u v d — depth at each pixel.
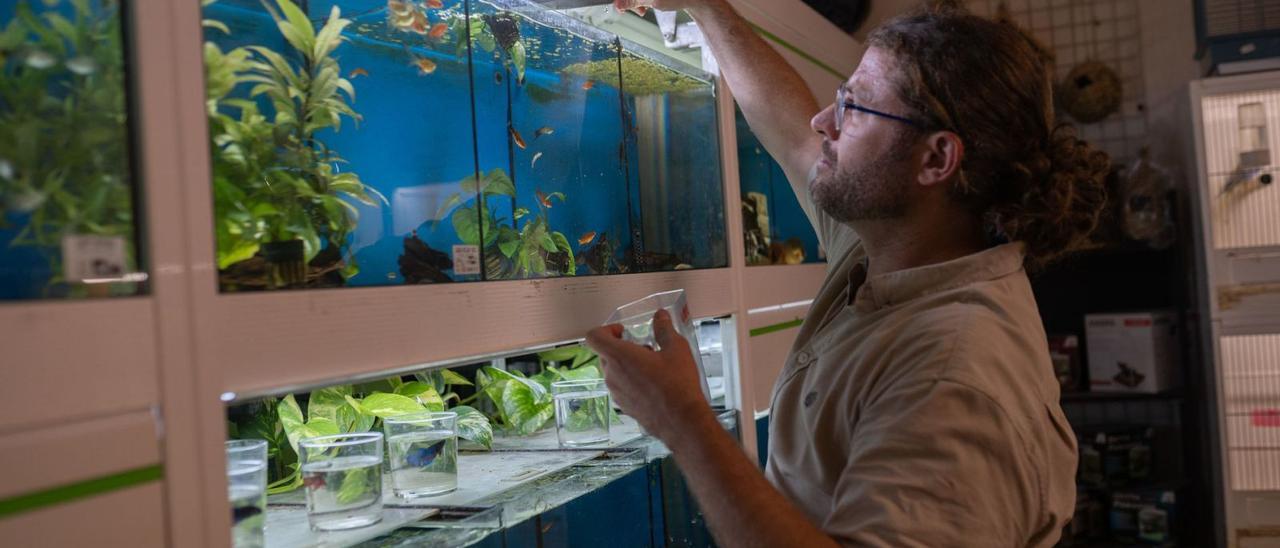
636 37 1.60
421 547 1.15
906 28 1.19
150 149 0.79
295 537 1.13
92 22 0.77
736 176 1.96
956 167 1.13
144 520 0.77
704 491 0.97
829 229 1.52
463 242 1.19
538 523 1.32
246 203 0.90
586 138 1.46
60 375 0.72
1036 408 1.01
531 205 1.32
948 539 0.91
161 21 0.80
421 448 1.26
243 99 0.91
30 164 0.74
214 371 0.83
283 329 0.90
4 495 0.68
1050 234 1.19
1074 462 1.10
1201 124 3.15
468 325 1.14
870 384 1.07
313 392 1.42
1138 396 3.34
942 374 0.98
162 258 0.79
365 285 1.02
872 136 1.17
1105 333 3.41
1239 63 3.10
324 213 1.00
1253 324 3.10
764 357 2.05
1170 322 3.48
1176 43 3.57
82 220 0.76
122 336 0.76
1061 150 1.19
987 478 0.94
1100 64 3.59
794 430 1.23
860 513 0.94
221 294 0.84
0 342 0.68
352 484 1.14
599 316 1.41
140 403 0.77
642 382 1.05
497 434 1.71
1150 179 3.41
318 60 1.00
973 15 1.20
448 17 1.19
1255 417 3.18
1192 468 3.47
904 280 1.15
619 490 1.49
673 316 1.32
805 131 1.57
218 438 0.83
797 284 2.29
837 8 3.28
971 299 1.09
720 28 1.63
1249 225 3.19
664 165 1.69
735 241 1.93
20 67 0.74
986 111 1.13
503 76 1.28
